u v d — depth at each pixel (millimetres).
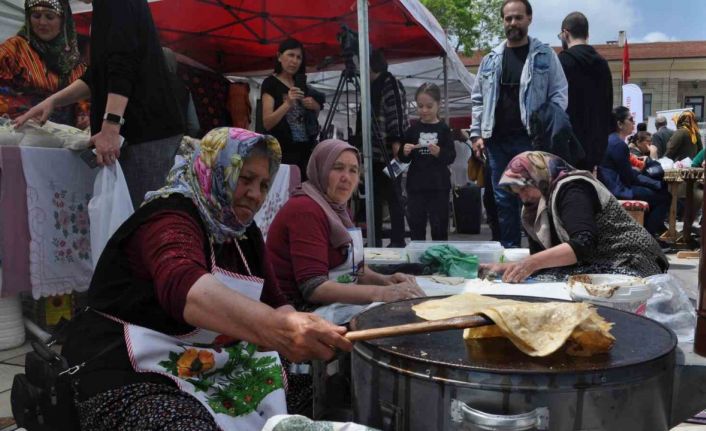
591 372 982
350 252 2379
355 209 5406
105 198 2662
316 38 6918
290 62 4699
